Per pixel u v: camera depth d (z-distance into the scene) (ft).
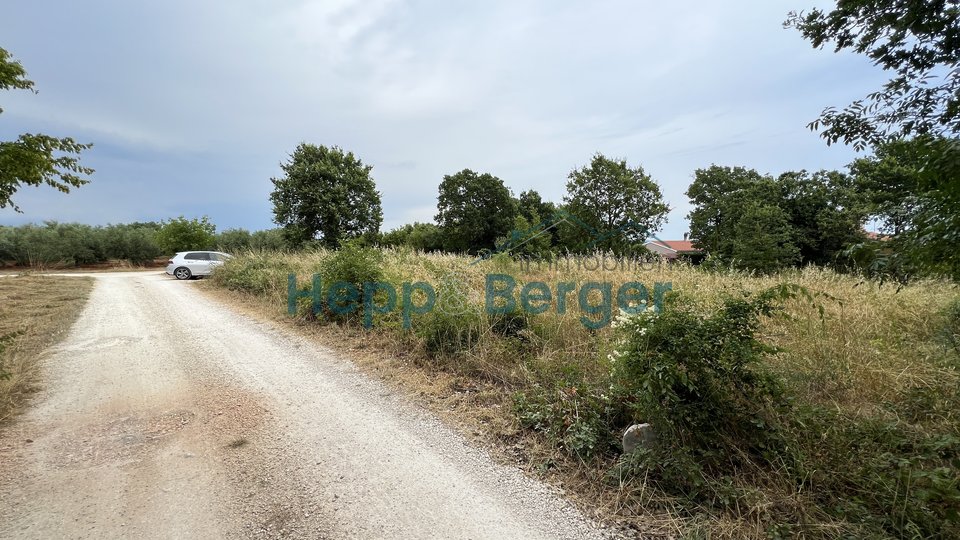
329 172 69.21
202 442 11.03
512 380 14.47
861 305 17.99
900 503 7.41
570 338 16.48
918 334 16.12
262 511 8.27
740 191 82.23
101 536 7.54
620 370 10.39
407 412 12.91
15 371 15.14
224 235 105.50
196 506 8.42
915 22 8.41
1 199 22.09
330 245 68.85
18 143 20.80
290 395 14.29
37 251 83.92
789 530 7.25
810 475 8.26
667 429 9.05
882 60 9.84
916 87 9.48
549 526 7.88
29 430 11.62
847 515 7.52
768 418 9.48
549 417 11.40
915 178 7.61
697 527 7.57
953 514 6.85
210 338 21.99
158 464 9.96
